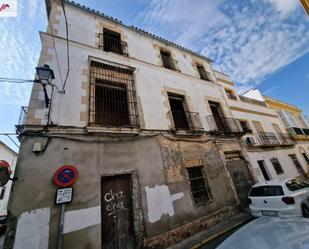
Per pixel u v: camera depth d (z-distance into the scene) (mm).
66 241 3463
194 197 6039
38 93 4555
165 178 5508
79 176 4137
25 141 3859
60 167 3975
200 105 8797
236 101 12500
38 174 3699
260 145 10852
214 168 7172
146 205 4770
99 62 6086
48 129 4203
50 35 5645
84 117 4930
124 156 5035
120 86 6523
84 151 4461
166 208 5043
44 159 3887
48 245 3285
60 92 4891
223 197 6699
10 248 3004
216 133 8008
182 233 4879
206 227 5480
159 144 5980
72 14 6809
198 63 11297
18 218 3229
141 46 8461
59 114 4570
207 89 10055
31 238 3199
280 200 4992
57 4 6578
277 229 2104
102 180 4590
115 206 4500
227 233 5066
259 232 2152
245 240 2041
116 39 7801
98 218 3971
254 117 13008
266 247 1772
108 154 4797
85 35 6668
